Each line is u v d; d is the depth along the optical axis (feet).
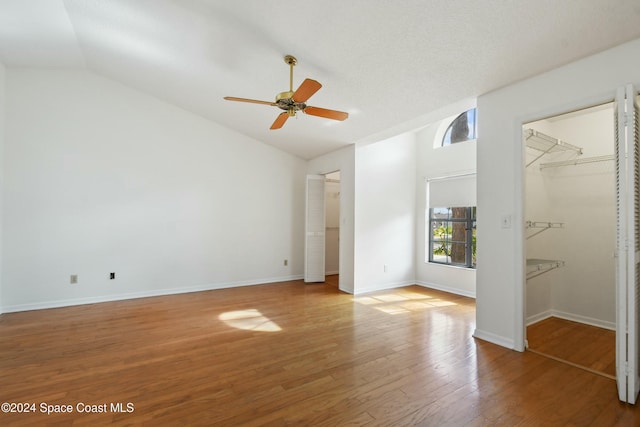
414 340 9.42
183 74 12.03
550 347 8.98
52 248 12.76
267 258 17.84
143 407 6.06
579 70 7.40
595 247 10.97
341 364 7.86
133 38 10.23
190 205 15.61
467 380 7.07
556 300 11.90
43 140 12.64
